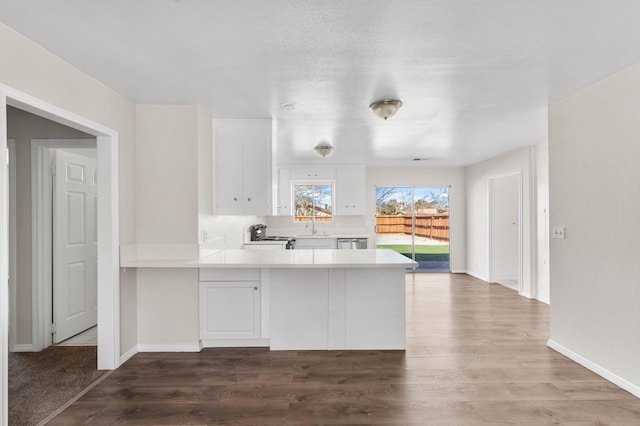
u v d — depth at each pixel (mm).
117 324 2998
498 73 2566
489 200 6605
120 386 2670
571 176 3066
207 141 3572
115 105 2961
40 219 3381
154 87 2865
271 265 3119
